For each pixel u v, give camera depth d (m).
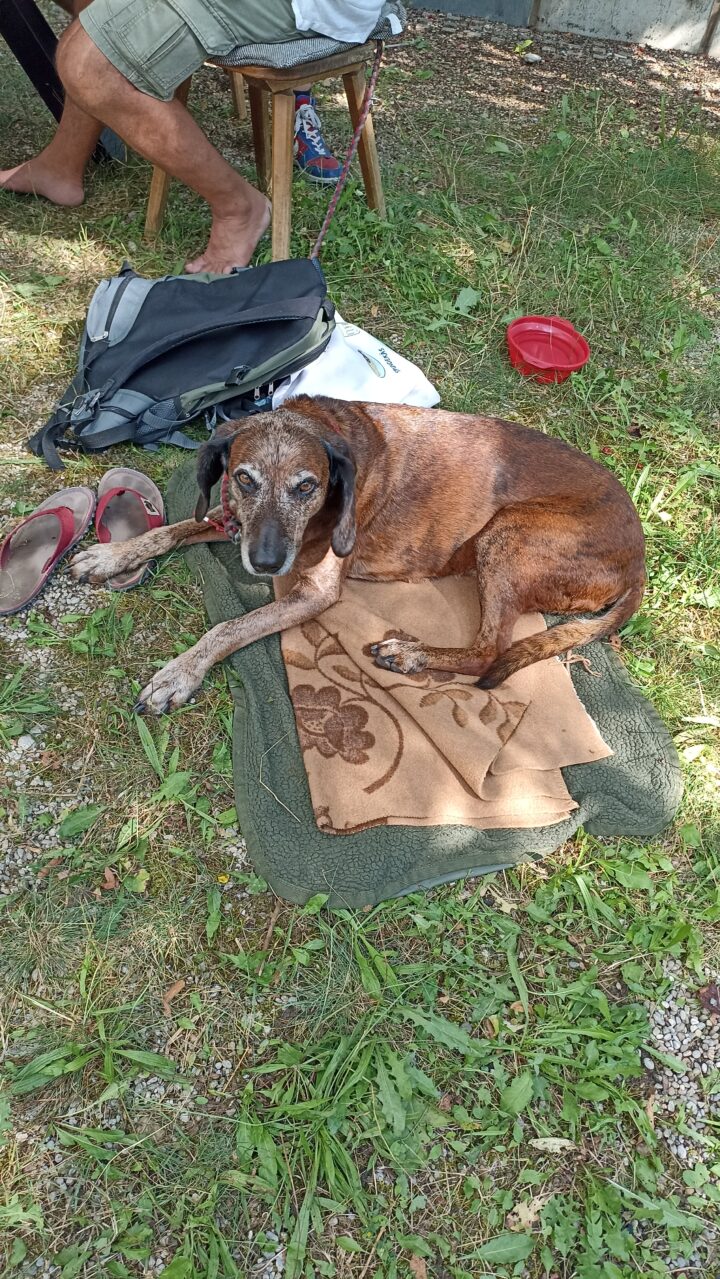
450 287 2.08
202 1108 0.95
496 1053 1.03
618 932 1.15
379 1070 0.98
